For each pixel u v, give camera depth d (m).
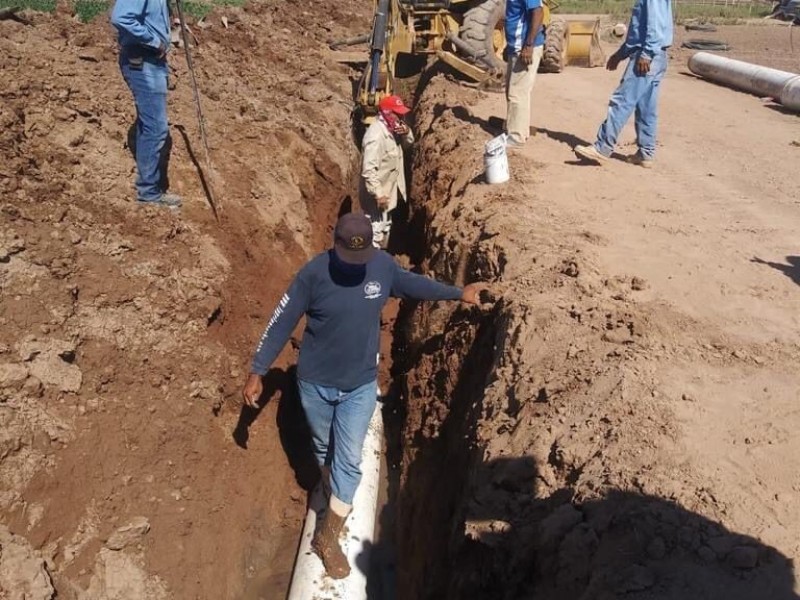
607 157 9.17
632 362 4.82
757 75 14.68
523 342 5.27
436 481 5.92
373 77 10.80
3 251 5.44
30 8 10.76
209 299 6.57
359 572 5.62
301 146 9.92
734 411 4.42
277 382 6.98
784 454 4.07
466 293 5.34
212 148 8.49
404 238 10.32
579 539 3.64
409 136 9.59
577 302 5.59
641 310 5.50
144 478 5.18
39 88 7.21
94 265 6.00
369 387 5.29
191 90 9.38
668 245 6.79
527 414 4.67
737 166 9.58
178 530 5.16
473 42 12.88
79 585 4.38
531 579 3.79
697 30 25.16
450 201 8.49
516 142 9.77
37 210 6.04
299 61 13.51
